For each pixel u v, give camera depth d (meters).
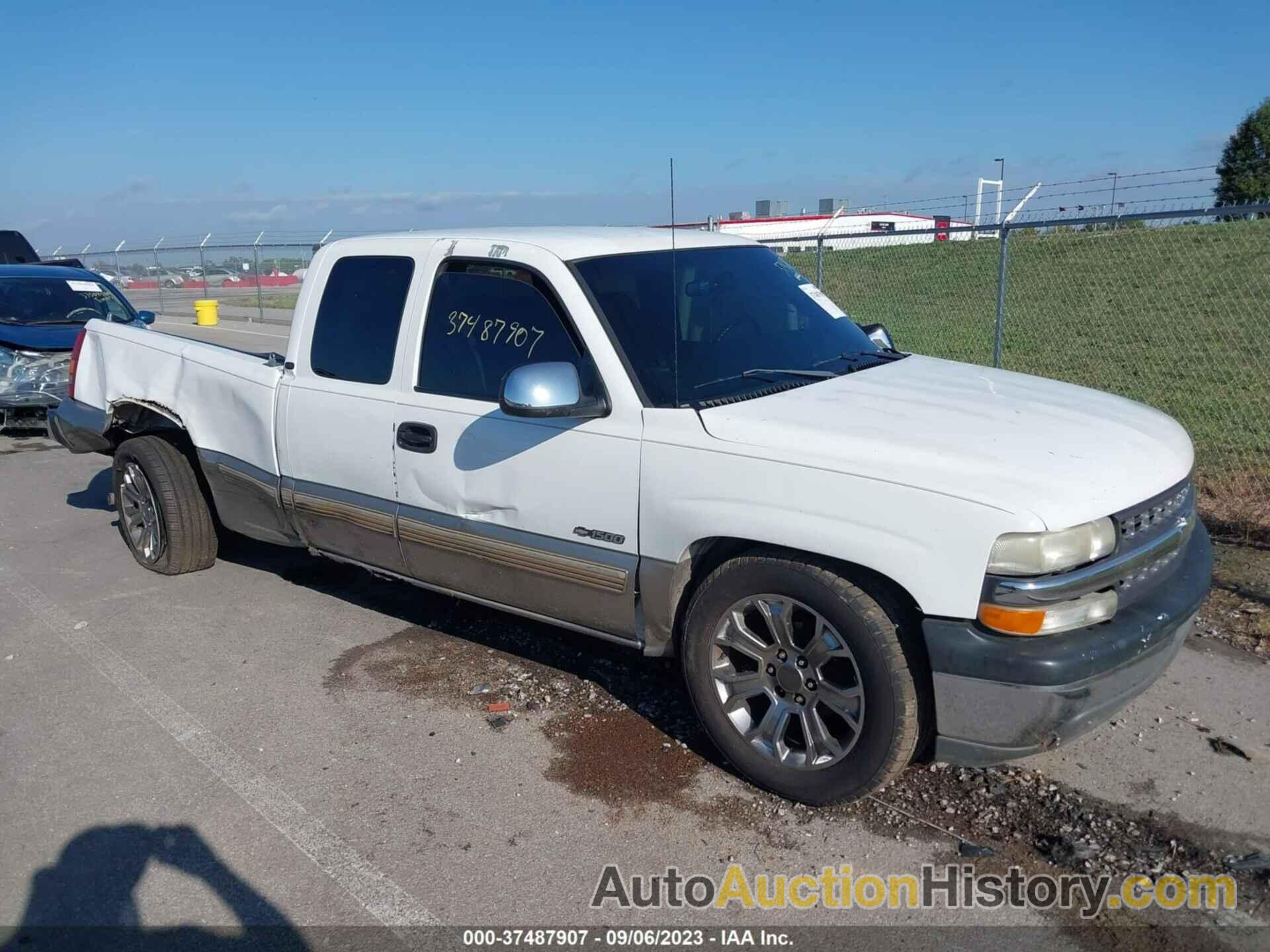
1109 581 3.05
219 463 5.29
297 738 4.02
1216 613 5.01
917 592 3.03
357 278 4.63
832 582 3.21
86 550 6.51
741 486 3.34
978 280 16.12
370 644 4.91
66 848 3.33
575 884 3.12
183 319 24.62
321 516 4.77
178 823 3.45
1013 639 2.95
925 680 3.18
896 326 14.18
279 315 24.17
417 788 3.64
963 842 3.27
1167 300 14.05
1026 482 3.00
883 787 3.35
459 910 3.01
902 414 3.46
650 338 3.80
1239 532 6.07
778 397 3.66
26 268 10.88
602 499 3.70
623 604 3.76
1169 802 3.44
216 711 4.25
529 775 3.71
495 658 4.71
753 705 3.70
